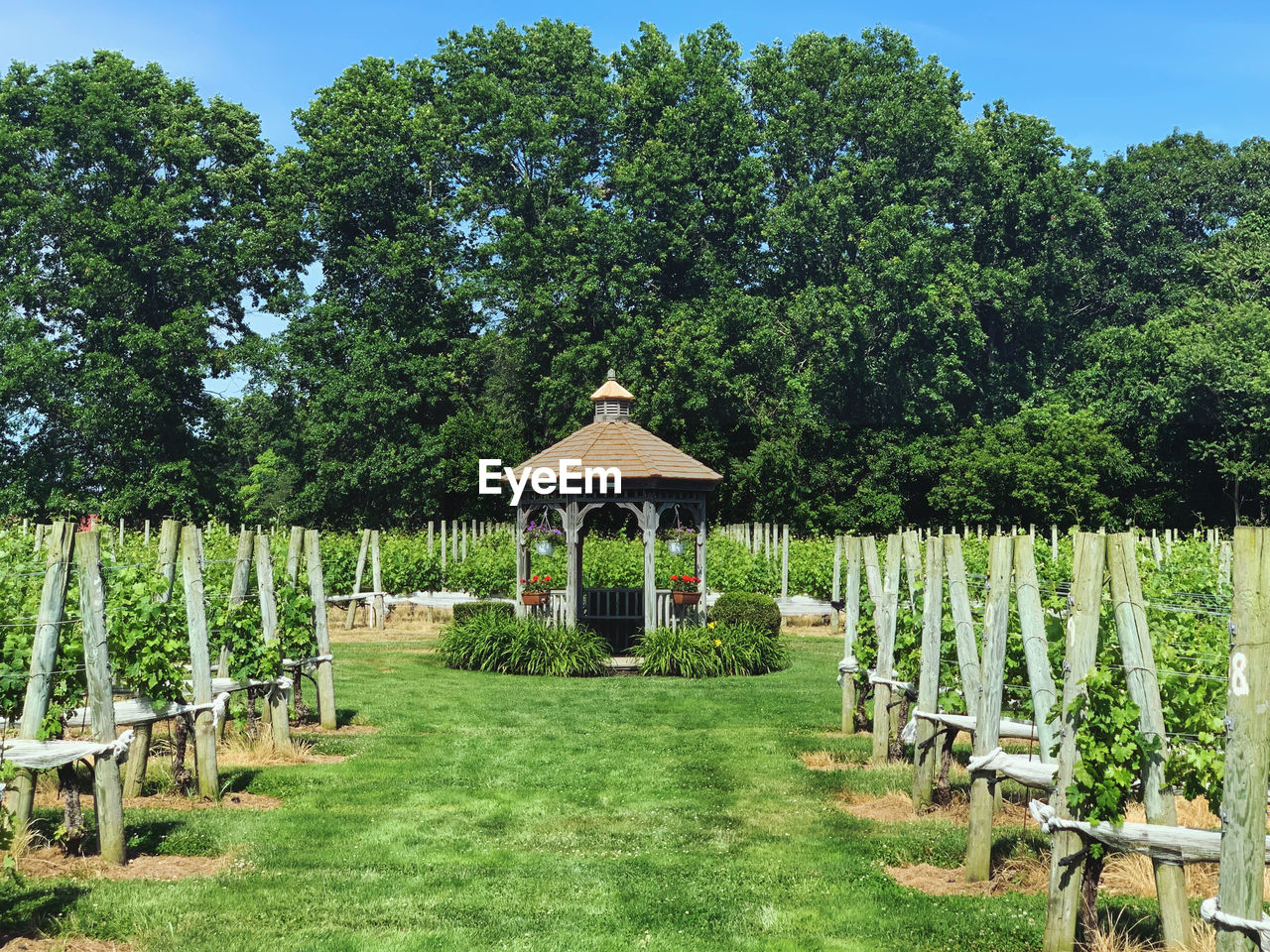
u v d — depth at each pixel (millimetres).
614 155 54219
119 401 43031
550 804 10250
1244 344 45625
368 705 15508
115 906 7055
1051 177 50938
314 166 48031
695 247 51156
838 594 26922
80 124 43875
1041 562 20328
